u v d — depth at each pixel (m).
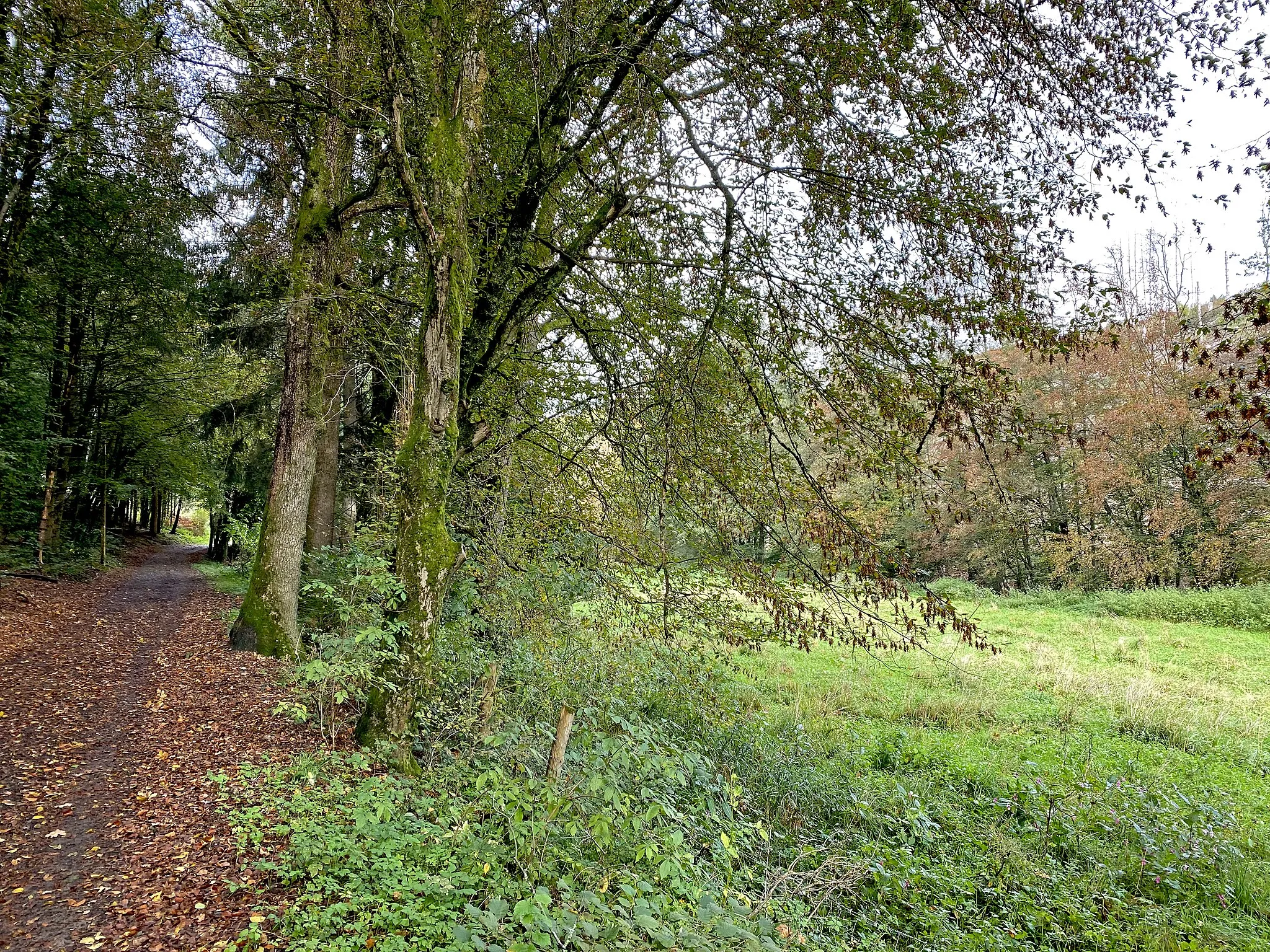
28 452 15.69
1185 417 21.06
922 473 5.81
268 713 7.48
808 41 5.35
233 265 13.72
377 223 11.30
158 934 3.63
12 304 14.30
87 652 10.09
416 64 6.13
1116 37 4.69
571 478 7.69
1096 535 26.56
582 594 7.59
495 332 8.02
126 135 11.48
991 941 4.95
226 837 4.73
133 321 18.59
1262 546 22.27
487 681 6.37
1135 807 7.16
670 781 5.55
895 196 5.63
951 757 8.84
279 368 14.76
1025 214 5.22
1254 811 7.50
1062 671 14.10
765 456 6.44
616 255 7.63
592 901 3.23
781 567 6.22
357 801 4.43
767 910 4.16
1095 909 5.46
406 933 3.56
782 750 8.09
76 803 5.23
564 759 4.76
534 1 6.59
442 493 6.54
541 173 7.38
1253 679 14.07
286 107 9.16
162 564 25.36
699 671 6.95
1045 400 23.56
